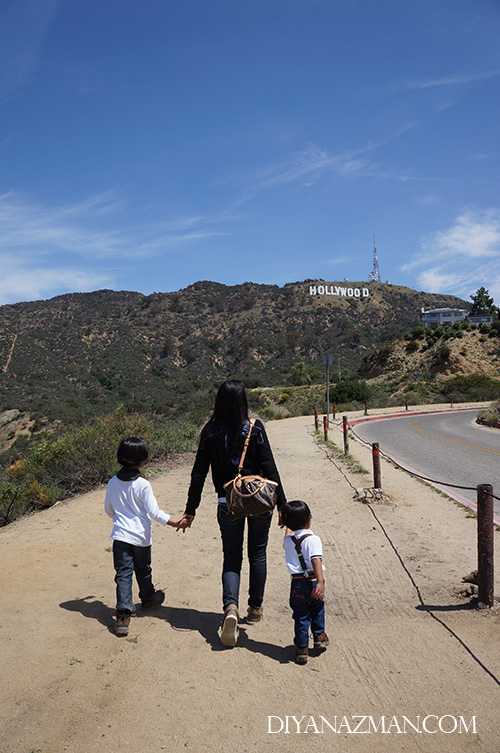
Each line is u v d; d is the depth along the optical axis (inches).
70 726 106.4
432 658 139.1
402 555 231.0
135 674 126.9
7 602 162.2
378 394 2564.0
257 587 160.2
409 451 594.6
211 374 4849.9
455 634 152.6
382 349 3486.7
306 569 141.7
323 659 139.9
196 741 103.2
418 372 3016.7
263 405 1898.4
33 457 423.8
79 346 4785.9
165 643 144.1
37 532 247.0
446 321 5856.3
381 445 666.8
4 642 137.9
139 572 162.2
